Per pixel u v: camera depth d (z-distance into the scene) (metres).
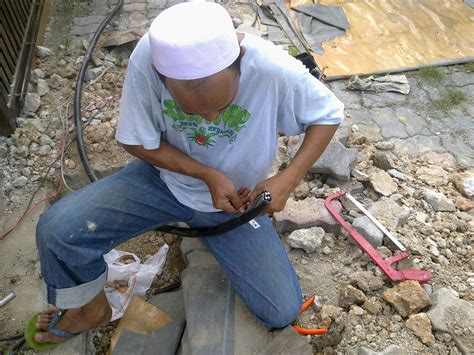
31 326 1.93
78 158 2.80
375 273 2.13
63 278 1.74
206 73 1.25
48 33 3.67
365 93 3.17
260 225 2.00
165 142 1.76
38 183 2.62
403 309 1.97
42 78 3.27
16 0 3.22
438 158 2.74
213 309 2.01
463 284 2.11
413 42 3.53
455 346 1.87
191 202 1.88
